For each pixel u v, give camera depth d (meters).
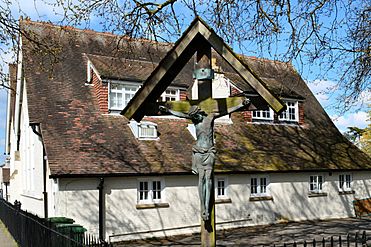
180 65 5.94
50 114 16.97
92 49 21.52
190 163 17.41
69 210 14.91
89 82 19.36
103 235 15.34
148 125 17.92
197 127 5.62
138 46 22.20
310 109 26.38
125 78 17.92
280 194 20.23
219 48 5.54
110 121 17.77
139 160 16.47
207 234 5.47
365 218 22.31
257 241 14.81
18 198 26.36
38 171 18.81
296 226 18.98
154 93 5.96
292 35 11.45
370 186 24.20
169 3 11.12
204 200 5.39
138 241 15.77
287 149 21.41
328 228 18.22
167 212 16.80
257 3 10.50
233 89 20.95
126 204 15.96
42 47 12.42
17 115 25.14
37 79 18.36
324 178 22.12
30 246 11.25
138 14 11.34
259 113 22.61
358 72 12.98
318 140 23.62
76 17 11.47
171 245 14.71
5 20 11.60
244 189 19.05
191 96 19.97
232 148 19.59
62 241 7.43
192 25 5.59
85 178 15.23
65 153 15.42
